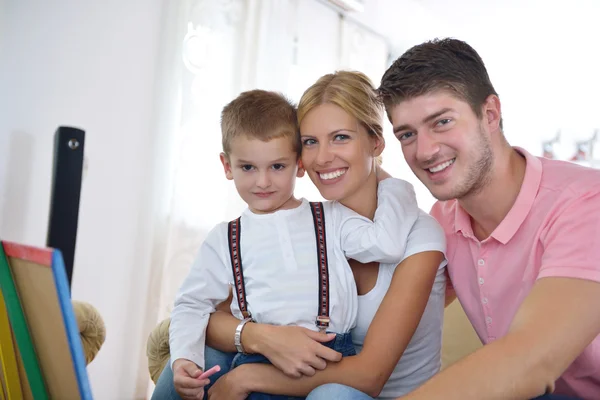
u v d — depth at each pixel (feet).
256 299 3.82
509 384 2.67
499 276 3.85
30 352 2.42
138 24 7.52
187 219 8.06
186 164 8.04
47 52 6.41
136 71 7.52
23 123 6.18
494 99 3.83
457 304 5.97
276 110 4.06
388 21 12.47
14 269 2.37
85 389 2.04
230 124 4.06
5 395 2.58
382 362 3.45
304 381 3.43
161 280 7.85
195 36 8.24
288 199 4.17
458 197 3.82
